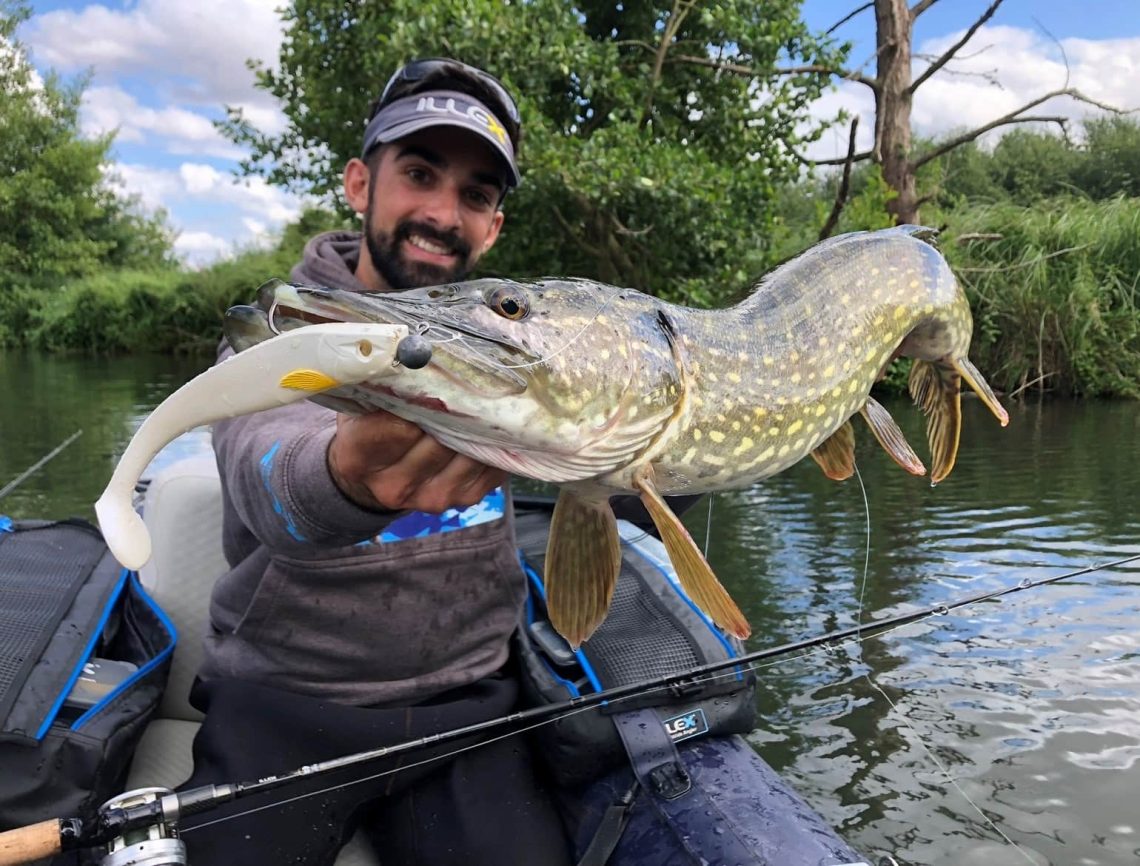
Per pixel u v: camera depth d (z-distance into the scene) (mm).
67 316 10820
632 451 727
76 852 740
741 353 826
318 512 621
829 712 1311
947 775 1146
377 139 984
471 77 1015
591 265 4094
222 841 753
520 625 942
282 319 549
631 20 4082
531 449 652
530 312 667
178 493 1062
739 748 885
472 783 846
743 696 902
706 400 785
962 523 2221
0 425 4098
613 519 791
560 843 842
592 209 3643
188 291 10352
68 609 906
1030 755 1183
